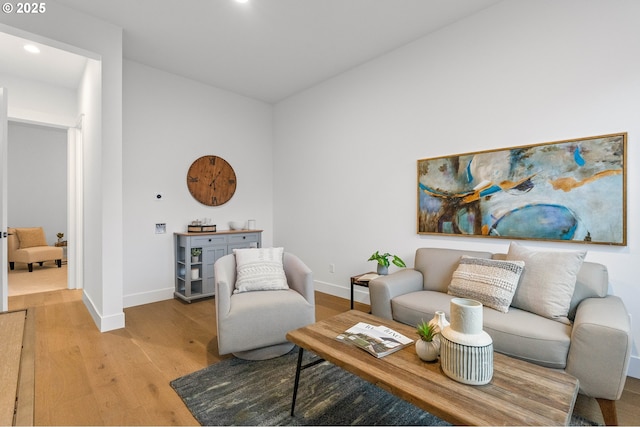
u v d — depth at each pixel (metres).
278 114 4.80
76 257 4.09
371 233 3.54
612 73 2.09
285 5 2.57
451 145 2.87
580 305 1.87
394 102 3.31
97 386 1.90
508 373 1.31
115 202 2.77
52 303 3.49
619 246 2.07
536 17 2.39
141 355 2.30
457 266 2.54
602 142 2.11
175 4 2.53
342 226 3.86
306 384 1.94
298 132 4.45
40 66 3.54
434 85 2.98
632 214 2.03
